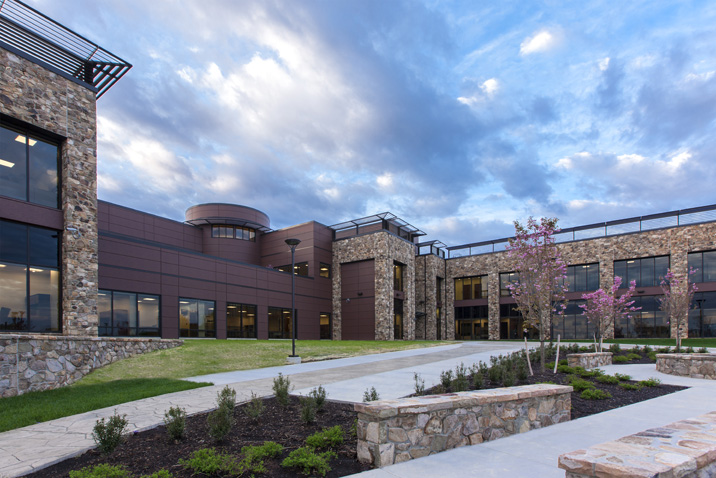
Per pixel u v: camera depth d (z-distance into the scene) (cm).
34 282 1386
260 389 1013
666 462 282
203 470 454
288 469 472
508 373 992
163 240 3575
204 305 2928
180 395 962
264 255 4231
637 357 1783
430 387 984
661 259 3241
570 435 605
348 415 715
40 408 883
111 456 536
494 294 4172
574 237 3691
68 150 1477
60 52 1518
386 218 3872
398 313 3928
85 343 1323
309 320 3738
